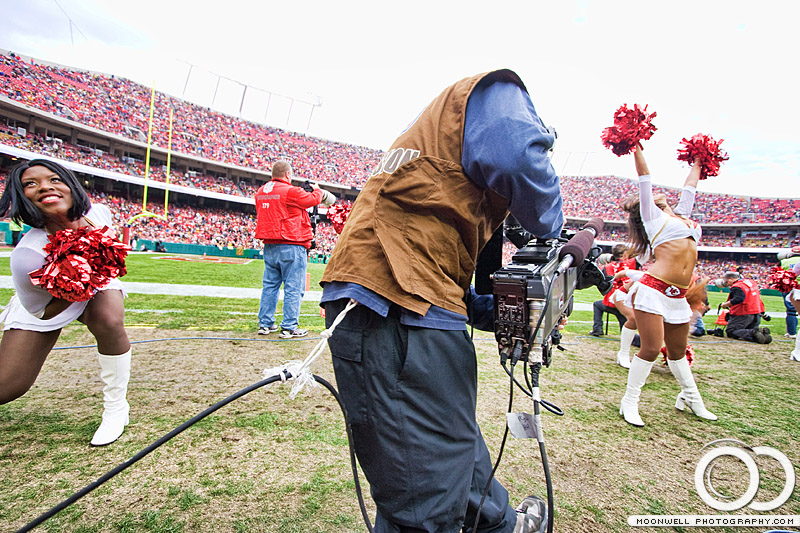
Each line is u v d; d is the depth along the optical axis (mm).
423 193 1071
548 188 1049
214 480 1836
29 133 30094
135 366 3311
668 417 2990
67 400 2576
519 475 2051
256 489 1788
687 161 3203
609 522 1733
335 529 1562
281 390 2963
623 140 1664
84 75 34469
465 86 1130
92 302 2039
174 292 7738
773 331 8758
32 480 1760
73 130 32094
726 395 3609
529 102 1144
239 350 3932
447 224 1106
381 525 1157
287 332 4598
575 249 1265
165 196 34312
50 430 2189
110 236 1804
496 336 1210
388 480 1059
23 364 1866
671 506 1866
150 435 2189
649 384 3865
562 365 4355
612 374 4094
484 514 1281
